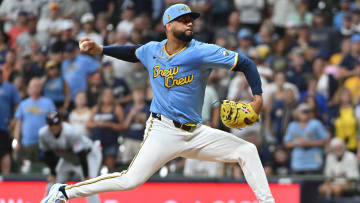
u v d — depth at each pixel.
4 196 35.81
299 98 42.66
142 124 39.53
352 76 43.41
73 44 46.34
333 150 36.41
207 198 33.66
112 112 39.41
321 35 48.00
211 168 36.97
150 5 54.81
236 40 48.47
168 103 20.38
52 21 53.94
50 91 44.06
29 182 35.72
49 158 32.16
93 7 56.41
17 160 41.00
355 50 44.88
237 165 36.88
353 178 34.19
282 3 52.72
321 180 33.75
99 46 21.41
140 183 20.67
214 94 38.06
